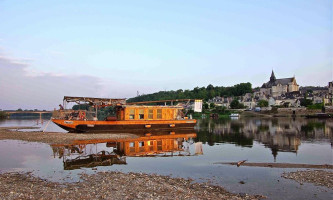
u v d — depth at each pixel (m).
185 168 18.61
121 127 42.50
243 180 15.52
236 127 56.81
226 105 183.50
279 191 13.55
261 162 20.20
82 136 36.22
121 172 17.36
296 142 31.25
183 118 50.06
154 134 41.94
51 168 18.64
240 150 26.11
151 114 45.78
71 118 42.75
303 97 161.88
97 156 23.22
